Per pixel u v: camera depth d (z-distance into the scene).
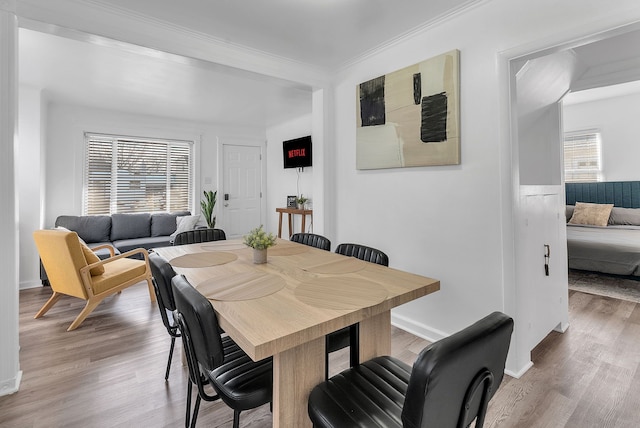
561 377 1.92
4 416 1.60
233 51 2.60
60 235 2.53
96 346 2.33
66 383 1.88
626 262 3.41
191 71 3.21
